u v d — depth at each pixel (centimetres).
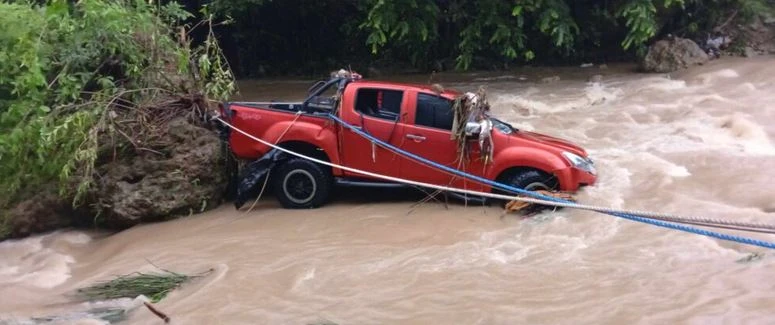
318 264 783
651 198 914
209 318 667
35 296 786
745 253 724
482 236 839
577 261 748
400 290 702
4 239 1020
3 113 1027
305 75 2167
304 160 972
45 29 1059
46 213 1020
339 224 910
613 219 845
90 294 760
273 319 657
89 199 1002
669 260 727
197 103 1048
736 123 1222
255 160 1007
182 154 1005
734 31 1942
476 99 933
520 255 780
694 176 1005
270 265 791
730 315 589
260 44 2194
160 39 1080
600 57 2059
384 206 971
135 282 770
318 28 2191
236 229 924
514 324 613
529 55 1859
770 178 960
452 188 858
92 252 943
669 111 1378
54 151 1000
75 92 1016
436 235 852
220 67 1091
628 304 631
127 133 1005
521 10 1789
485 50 2022
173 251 866
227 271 775
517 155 923
